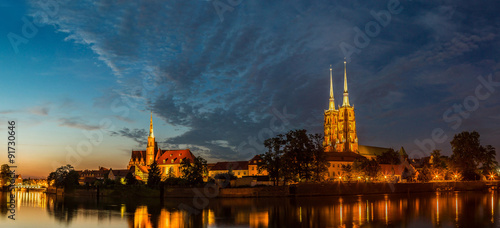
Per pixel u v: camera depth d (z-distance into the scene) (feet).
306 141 505.66
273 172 503.20
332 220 270.46
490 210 324.60
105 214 323.98
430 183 613.93
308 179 510.17
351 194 517.96
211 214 309.42
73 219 294.66
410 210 325.42
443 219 271.90
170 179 546.26
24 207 401.49
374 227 242.17
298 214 302.45
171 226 255.91
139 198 522.47
